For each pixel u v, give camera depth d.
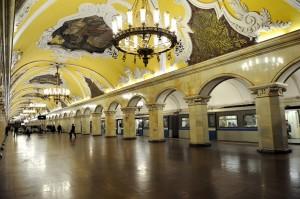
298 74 11.95
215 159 8.21
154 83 15.51
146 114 22.89
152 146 13.20
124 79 18.64
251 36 9.59
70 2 9.77
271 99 9.27
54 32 12.12
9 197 4.36
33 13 8.89
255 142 13.92
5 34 4.83
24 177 6.00
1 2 3.47
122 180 5.47
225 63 10.88
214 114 16.61
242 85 14.40
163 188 4.75
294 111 13.30
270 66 9.20
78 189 4.80
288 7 8.18
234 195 4.23
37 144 16.23
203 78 12.00
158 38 7.15
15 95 29.36
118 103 20.59
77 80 24.47
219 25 10.31
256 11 9.01
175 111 19.47
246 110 14.55
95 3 10.26
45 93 19.75
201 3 9.95
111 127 22.16
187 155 9.35
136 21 11.01
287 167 6.48
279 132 9.13
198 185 4.93
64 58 16.89
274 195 4.17
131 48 7.91
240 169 6.43
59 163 8.11
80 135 27.20
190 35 11.79
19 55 12.30
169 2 10.18
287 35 8.47
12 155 10.55
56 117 42.12
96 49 15.59
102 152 10.96
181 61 13.22
